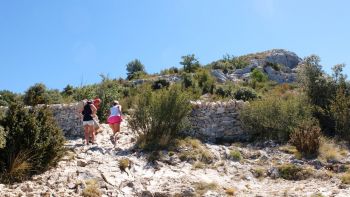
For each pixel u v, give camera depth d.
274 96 18.77
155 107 14.84
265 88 33.88
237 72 43.62
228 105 16.30
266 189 10.91
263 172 12.45
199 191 10.27
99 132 16.11
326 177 11.80
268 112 15.70
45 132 11.08
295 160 13.10
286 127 15.31
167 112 14.81
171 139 14.53
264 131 15.72
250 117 15.88
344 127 15.49
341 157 13.23
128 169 11.89
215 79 38.69
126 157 12.93
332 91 17.45
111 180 10.83
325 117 16.58
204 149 13.95
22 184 9.72
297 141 13.88
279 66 46.88
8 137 10.34
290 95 20.50
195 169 12.49
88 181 10.35
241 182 11.67
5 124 10.69
